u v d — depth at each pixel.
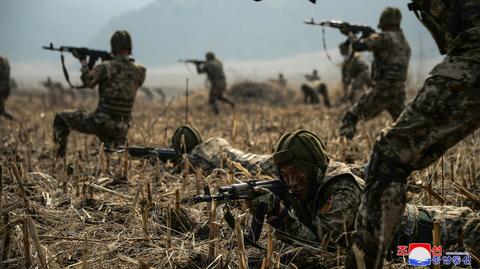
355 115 7.48
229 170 4.46
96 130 6.64
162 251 3.43
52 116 12.12
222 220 3.92
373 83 7.49
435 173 4.70
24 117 12.05
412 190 4.80
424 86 2.74
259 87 22.91
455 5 2.75
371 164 2.78
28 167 5.83
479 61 2.65
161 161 6.06
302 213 3.25
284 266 3.25
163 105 20.62
